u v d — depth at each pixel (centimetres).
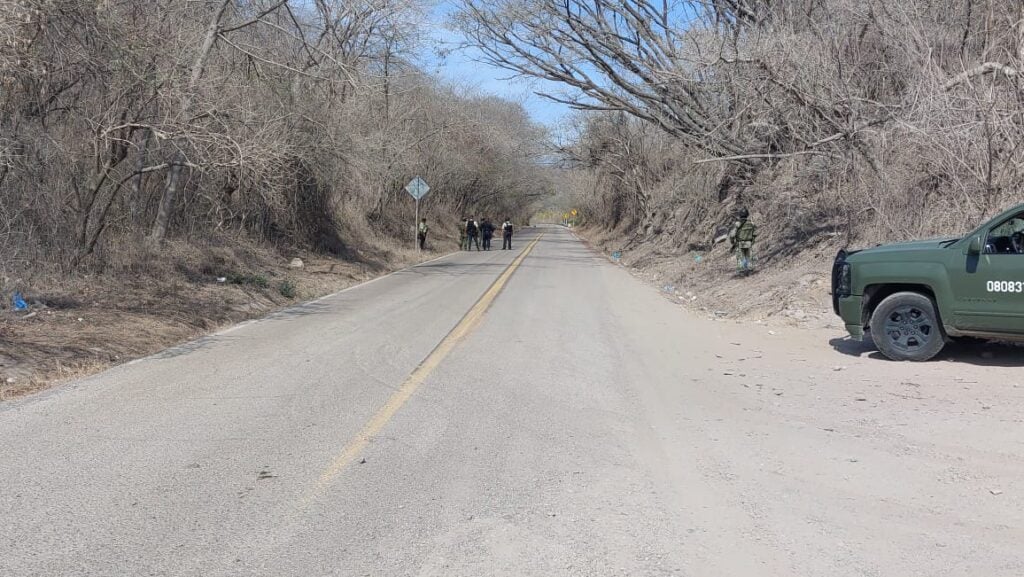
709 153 2441
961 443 634
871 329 983
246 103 1800
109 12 1332
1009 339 918
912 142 1462
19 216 1366
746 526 475
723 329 1298
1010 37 1489
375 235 3497
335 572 416
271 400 789
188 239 1844
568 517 490
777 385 855
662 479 559
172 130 1448
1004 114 1345
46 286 1280
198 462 595
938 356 993
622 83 2447
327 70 2281
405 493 531
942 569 417
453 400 790
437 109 4575
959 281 917
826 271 1541
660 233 3788
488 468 582
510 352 1066
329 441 649
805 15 1789
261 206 2242
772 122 1891
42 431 675
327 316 1452
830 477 561
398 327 1302
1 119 1291
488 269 2792
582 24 2338
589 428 689
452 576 411
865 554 436
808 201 2117
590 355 1047
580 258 3791
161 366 966
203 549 443
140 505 508
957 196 1409
